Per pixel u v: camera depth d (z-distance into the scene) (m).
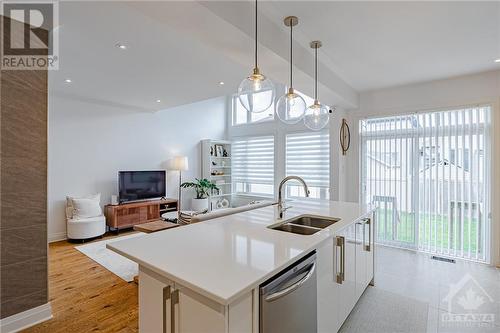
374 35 2.56
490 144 3.51
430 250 3.94
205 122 7.25
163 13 1.72
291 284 1.35
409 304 2.52
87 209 4.67
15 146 2.05
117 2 1.61
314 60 3.03
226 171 7.59
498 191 3.45
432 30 2.46
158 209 5.65
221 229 1.93
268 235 1.76
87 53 2.98
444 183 3.84
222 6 1.80
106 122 5.33
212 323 1.05
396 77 3.77
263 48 2.24
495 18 2.24
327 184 5.75
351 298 2.23
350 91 4.17
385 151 4.33
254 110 2.18
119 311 2.38
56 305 2.48
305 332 1.47
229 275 1.14
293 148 6.29
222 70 3.54
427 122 3.98
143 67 3.42
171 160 6.19
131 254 1.40
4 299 2.03
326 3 2.05
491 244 3.49
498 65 3.30
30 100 2.12
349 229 2.17
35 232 2.18
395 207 4.23
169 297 1.23
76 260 3.67
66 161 4.80
